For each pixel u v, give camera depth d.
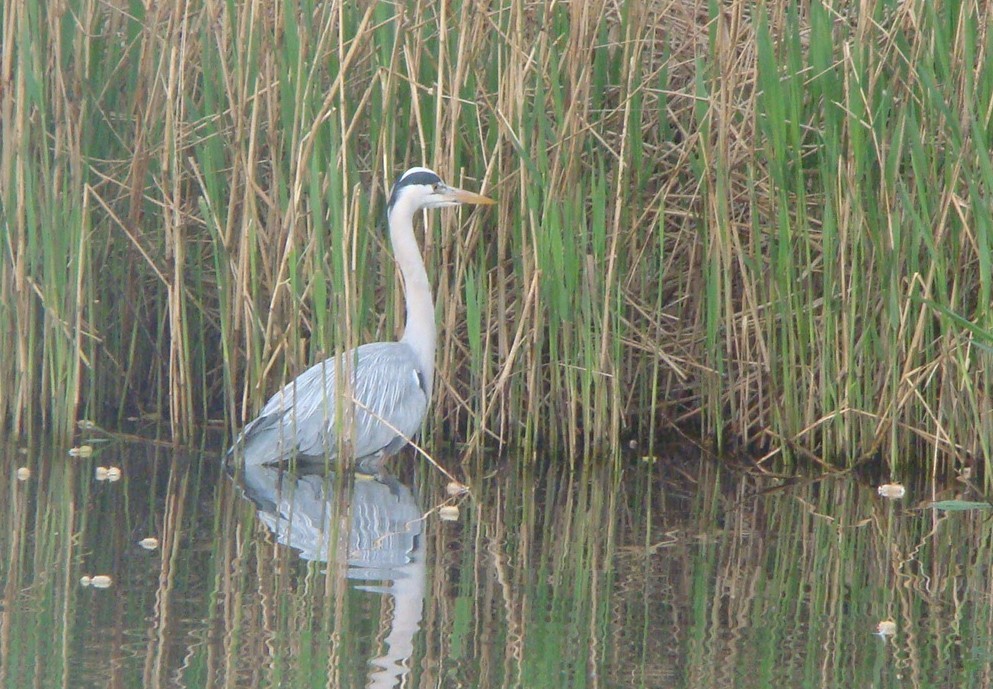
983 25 11.66
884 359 12.34
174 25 11.77
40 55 11.79
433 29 12.58
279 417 11.62
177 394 12.68
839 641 7.97
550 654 7.59
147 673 7.09
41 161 12.40
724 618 8.35
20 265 12.12
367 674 7.19
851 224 12.07
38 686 6.86
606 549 9.87
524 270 12.25
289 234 11.32
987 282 11.29
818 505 11.37
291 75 11.55
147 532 9.81
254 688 6.93
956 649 7.87
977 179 11.73
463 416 13.64
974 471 12.33
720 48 12.02
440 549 9.70
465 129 12.65
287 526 10.16
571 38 11.95
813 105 12.25
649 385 13.88
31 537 9.55
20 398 12.46
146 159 12.68
